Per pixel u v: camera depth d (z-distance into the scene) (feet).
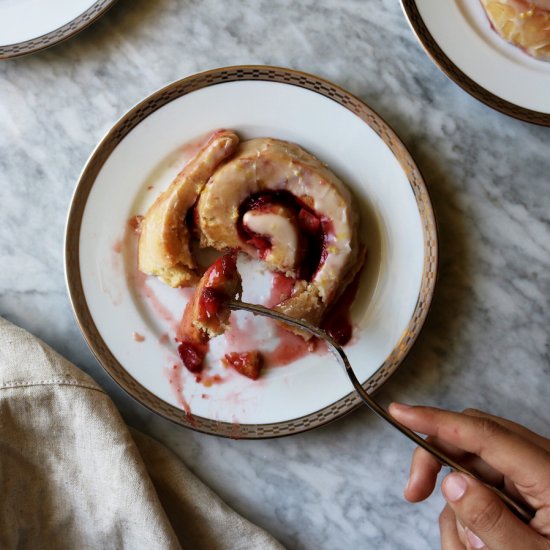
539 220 2.19
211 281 1.99
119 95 2.23
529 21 2.09
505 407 2.20
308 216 2.14
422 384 2.20
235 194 2.11
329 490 2.22
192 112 2.14
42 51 2.23
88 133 2.23
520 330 2.20
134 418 2.23
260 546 2.18
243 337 2.17
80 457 2.16
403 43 2.20
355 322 2.16
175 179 2.16
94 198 2.15
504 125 2.20
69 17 2.17
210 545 2.20
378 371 2.14
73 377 2.15
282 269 2.14
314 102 2.13
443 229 2.20
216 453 2.23
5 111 2.23
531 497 1.83
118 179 2.16
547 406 2.19
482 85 2.12
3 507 2.16
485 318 2.20
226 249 2.17
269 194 2.14
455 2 2.12
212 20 2.21
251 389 2.16
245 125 2.15
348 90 2.21
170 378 2.16
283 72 2.11
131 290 2.18
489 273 2.20
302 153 2.13
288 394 2.15
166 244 2.12
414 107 2.20
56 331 2.23
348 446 2.22
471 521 1.79
